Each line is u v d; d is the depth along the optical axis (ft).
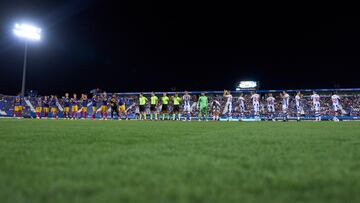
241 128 33.68
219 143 16.49
